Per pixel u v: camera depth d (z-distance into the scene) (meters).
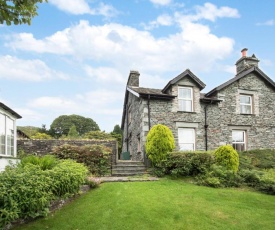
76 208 7.20
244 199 8.48
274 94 17.73
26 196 5.95
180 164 11.61
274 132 17.25
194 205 7.52
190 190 9.16
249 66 17.42
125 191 8.52
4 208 5.43
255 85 17.23
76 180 7.91
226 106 16.30
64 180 7.45
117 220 6.36
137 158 15.91
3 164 9.66
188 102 15.73
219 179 10.48
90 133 29.52
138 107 15.90
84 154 12.41
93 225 6.14
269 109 17.41
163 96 14.77
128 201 7.52
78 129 41.03
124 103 21.16
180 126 15.05
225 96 16.36
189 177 11.52
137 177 11.44
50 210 6.94
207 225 6.27
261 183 10.03
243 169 11.88
